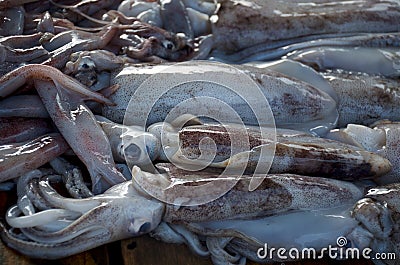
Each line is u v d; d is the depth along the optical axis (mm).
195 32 759
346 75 688
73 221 511
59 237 501
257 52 734
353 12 750
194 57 713
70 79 583
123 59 646
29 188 537
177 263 524
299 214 545
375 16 750
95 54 615
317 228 540
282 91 629
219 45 735
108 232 511
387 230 540
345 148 581
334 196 552
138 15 750
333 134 624
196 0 776
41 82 586
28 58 619
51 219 509
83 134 562
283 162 559
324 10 750
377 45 735
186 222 528
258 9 735
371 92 666
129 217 511
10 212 522
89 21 726
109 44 684
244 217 536
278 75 640
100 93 604
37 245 502
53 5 732
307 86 641
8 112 583
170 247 535
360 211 539
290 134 594
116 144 567
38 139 567
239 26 728
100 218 503
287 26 730
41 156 556
